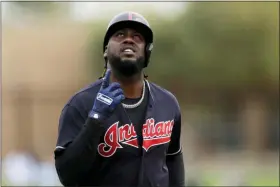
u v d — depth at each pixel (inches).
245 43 3070.9
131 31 458.0
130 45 454.9
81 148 426.0
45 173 1878.7
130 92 469.1
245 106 3750.0
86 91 461.1
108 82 437.1
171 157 523.5
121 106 458.9
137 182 456.8
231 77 3243.1
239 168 2586.1
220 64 3157.0
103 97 428.8
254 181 1987.0
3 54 3376.0
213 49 3117.6
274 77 3262.8
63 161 437.1
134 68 457.1
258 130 3796.8
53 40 3449.8
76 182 450.3
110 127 451.2
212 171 2338.8
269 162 3031.5
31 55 3422.7
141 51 460.1
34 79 3412.9
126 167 454.9
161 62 3152.1
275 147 3796.8
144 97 475.8
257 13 3006.9
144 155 460.1
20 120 3351.4
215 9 3075.8
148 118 468.4
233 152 3686.0
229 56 3120.1
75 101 456.4
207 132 3718.0
